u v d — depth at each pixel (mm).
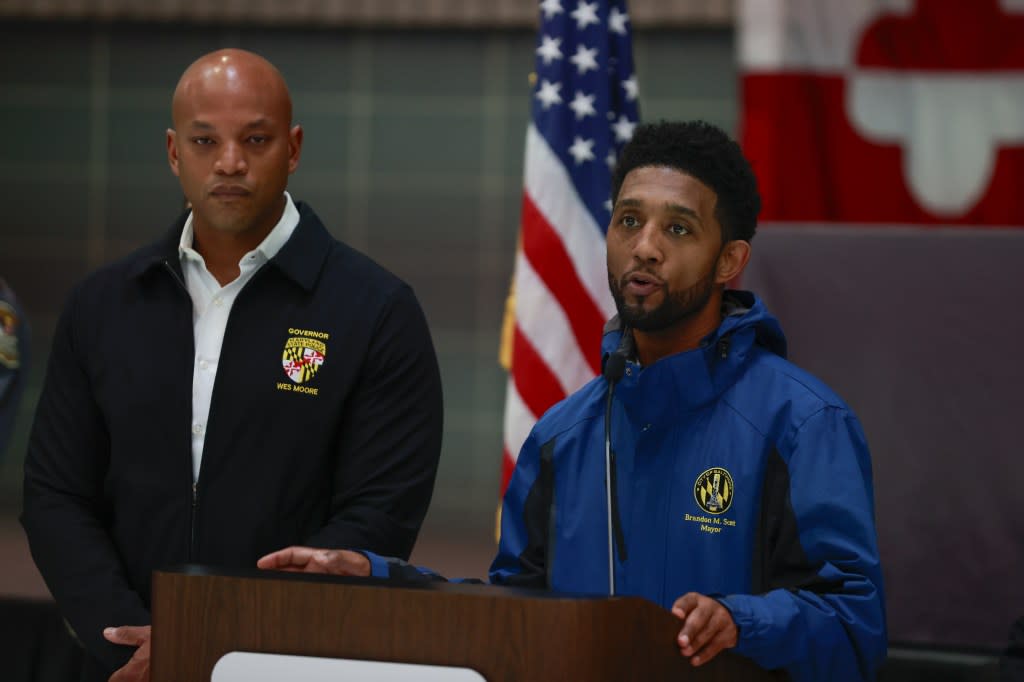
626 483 3682
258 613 2746
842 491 3379
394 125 14258
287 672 2691
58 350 4781
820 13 11617
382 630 2672
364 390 4629
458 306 14227
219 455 4527
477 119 14164
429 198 14258
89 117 14547
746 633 2996
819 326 6094
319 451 4574
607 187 6410
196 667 2773
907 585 5785
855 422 3541
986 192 11438
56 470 4684
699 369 3588
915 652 5648
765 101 11578
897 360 5969
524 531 3877
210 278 4695
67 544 4523
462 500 14086
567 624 2570
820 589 3324
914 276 6066
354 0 14055
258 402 4543
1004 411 5816
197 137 4430
